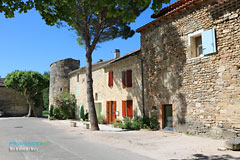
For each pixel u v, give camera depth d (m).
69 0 4.66
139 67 12.01
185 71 9.14
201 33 8.53
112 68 14.86
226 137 7.33
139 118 11.69
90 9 10.38
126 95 13.00
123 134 9.41
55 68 23.31
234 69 7.26
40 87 26.97
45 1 4.05
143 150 6.11
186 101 8.99
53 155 5.47
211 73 8.02
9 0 3.88
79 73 20.45
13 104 28.58
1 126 14.08
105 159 5.05
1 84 28.75
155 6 3.97
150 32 11.41
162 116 10.28
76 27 11.78
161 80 10.43
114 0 3.60
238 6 7.25
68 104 20.95
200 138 7.76
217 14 7.93
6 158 5.14
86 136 9.11
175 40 9.76
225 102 7.46
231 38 7.41
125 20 3.77
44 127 13.27
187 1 9.56
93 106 11.48
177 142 7.18
